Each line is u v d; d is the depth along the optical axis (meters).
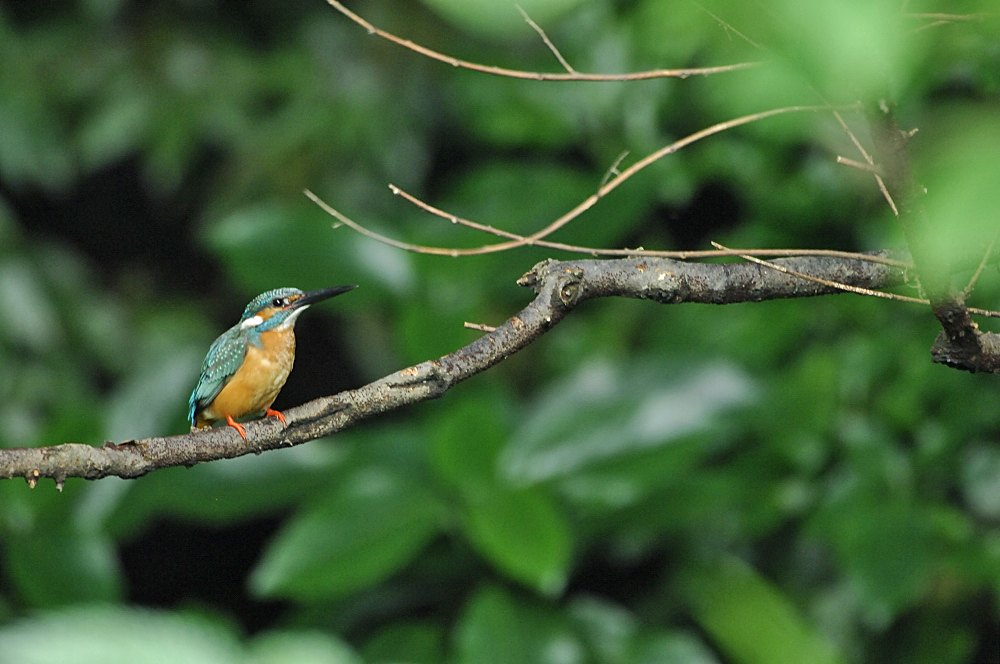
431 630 9.90
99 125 13.93
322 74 14.28
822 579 11.01
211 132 14.05
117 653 1.50
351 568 9.08
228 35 14.79
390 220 13.62
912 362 9.81
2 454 3.63
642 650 9.31
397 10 14.57
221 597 15.67
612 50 10.40
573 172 11.17
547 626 9.28
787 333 10.68
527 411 10.80
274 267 10.21
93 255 15.95
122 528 10.16
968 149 1.42
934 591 10.21
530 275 4.05
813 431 10.15
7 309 13.27
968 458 9.84
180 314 15.23
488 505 9.23
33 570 9.73
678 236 12.61
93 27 14.52
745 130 10.18
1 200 14.14
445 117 14.41
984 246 3.25
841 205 9.95
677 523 9.85
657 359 10.08
